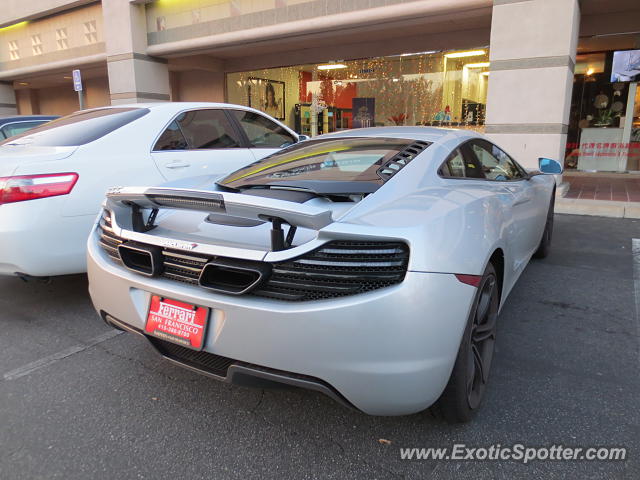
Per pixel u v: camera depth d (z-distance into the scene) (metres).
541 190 3.79
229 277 1.85
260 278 1.69
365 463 1.87
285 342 1.66
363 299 1.60
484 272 1.99
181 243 1.89
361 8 9.52
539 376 2.48
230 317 1.75
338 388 1.66
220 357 1.88
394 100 12.25
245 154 4.71
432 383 1.70
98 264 2.20
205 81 15.66
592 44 10.63
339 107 13.15
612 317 3.23
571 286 3.85
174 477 1.80
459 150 2.68
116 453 1.94
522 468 1.82
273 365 1.71
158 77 13.52
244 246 1.81
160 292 1.93
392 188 2.08
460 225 1.88
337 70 12.96
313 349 1.63
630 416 2.13
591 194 7.95
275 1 10.57
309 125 13.73
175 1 12.27
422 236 1.68
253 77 14.57
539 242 4.09
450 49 11.03
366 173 2.27
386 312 1.58
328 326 1.61
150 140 3.92
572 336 2.95
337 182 2.20
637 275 4.11
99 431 2.08
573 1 7.27
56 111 21.30
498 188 2.73
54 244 3.15
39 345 2.93
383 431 2.06
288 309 1.65
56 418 2.18
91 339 3.02
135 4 12.68
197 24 11.97
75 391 2.40
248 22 11.13
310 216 1.59
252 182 2.41
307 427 2.10
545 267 4.36
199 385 2.46
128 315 2.08
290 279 1.69
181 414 2.20
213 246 1.82
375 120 12.65
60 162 3.23
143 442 2.01
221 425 2.12
